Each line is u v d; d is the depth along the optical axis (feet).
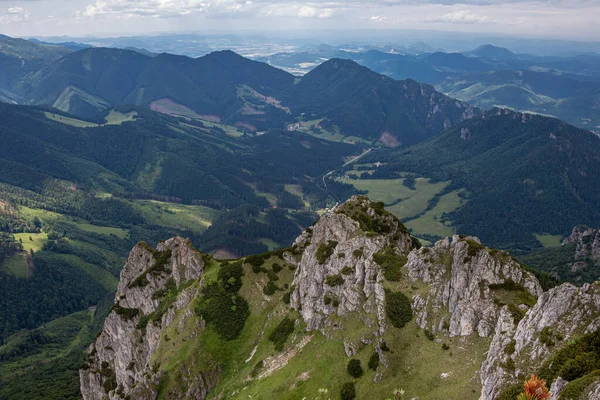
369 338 382.63
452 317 349.00
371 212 581.53
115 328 645.10
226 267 587.27
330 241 517.14
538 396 142.72
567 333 239.30
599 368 200.75
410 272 413.18
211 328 525.34
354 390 350.43
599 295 241.96
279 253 592.60
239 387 438.40
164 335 537.65
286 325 484.33
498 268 352.90
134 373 567.18
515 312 299.99
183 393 476.54
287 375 409.90
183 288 614.75
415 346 352.90
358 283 440.45
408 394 313.53
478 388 277.85
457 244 385.29
